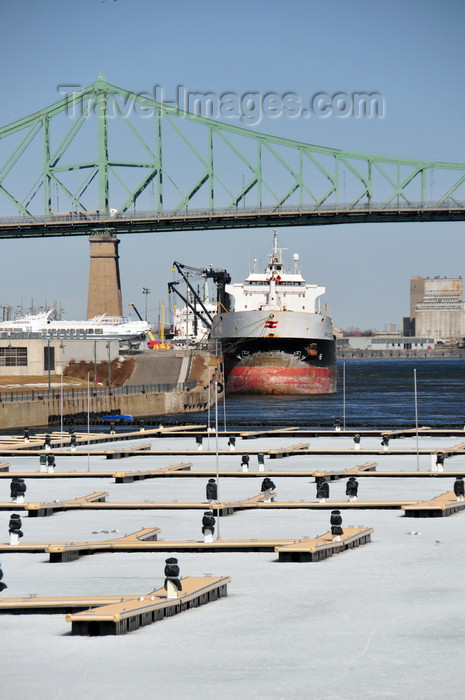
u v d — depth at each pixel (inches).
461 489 5187.0
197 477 6584.6
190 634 3090.6
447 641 3036.4
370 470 6683.1
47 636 3068.4
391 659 2886.3
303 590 3590.1
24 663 2856.8
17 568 3922.2
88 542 4239.7
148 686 2691.9
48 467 6781.5
